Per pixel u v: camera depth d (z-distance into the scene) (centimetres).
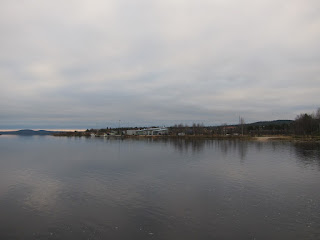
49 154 6012
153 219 1716
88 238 1445
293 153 5638
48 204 2075
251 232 1495
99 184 2761
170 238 1430
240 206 1966
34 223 1677
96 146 8644
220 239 1412
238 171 3456
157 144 9194
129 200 2156
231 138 12375
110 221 1691
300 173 3275
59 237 1463
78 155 5731
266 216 1747
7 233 1532
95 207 1981
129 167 3903
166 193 2364
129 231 1530
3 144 10956
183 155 5497
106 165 4141
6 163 4491
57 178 3108
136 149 7188
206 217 1742
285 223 1620
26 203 2106
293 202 2053
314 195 2250
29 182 2892
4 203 2111
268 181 2814
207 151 6341
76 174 3362
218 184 2695
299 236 1434
